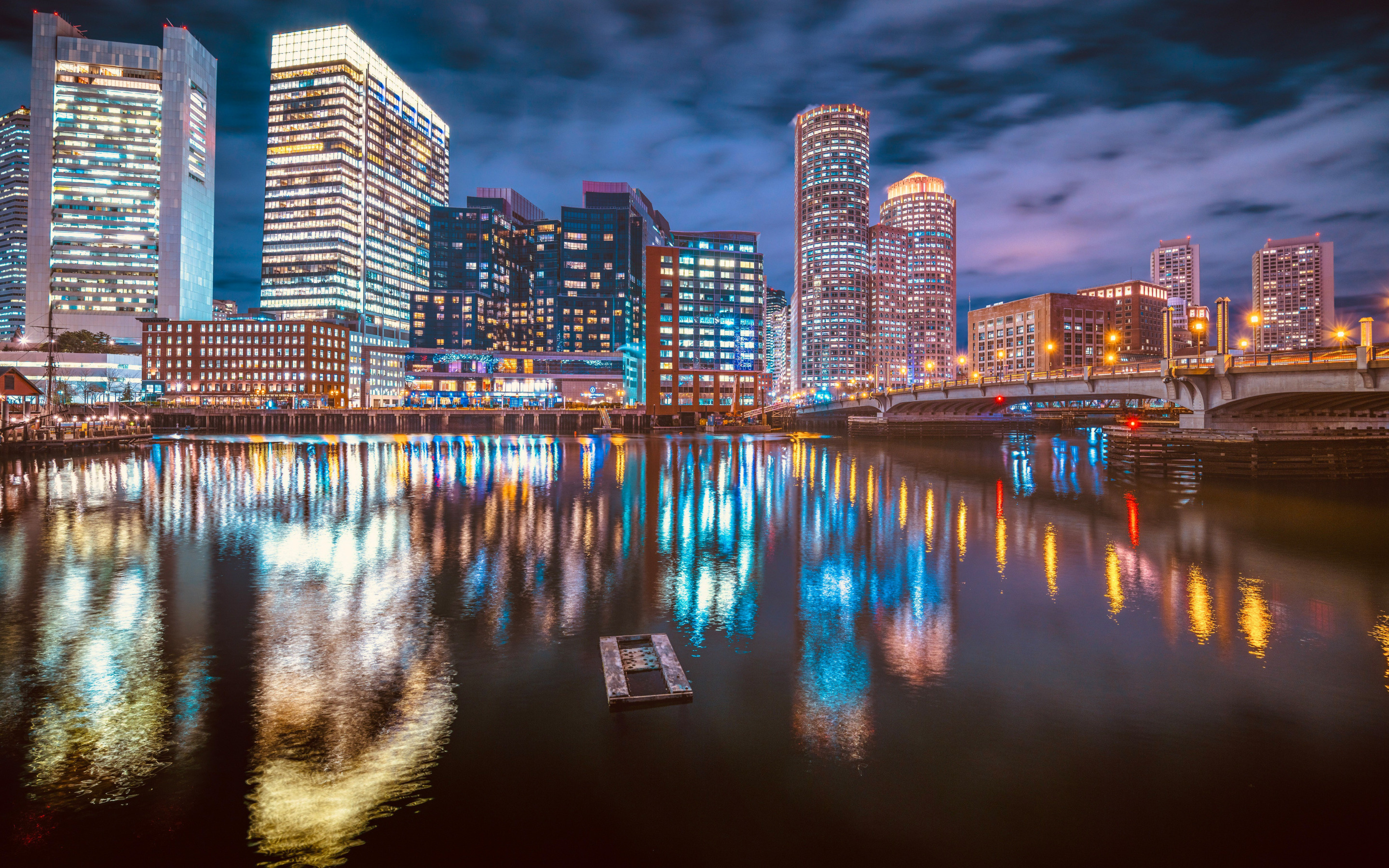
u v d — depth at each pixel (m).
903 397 117.44
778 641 17.08
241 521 36.41
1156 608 19.91
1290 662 15.50
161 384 181.12
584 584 22.86
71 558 27.09
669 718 12.82
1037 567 25.30
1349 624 18.19
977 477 60.12
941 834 9.48
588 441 126.31
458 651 16.31
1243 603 20.33
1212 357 52.06
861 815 9.91
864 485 54.72
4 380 81.19
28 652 16.27
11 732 12.27
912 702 13.48
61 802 10.23
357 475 62.25
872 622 18.67
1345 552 27.50
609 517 38.06
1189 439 52.91
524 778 10.84
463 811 10.02
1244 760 11.30
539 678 14.66
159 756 11.48
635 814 9.95
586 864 8.96
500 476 61.66
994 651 16.31
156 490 50.53
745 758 11.40
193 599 20.95
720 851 9.19
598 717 12.84
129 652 16.27
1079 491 48.38
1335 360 43.38
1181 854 9.09
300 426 168.00
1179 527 33.50
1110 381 65.88
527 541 30.92
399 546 29.55
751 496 47.84
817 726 12.48
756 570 25.02
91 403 179.38
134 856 9.08
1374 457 49.62
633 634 17.72
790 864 8.95
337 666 15.38
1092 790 10.49
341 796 10.38
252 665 15.45
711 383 178.50
